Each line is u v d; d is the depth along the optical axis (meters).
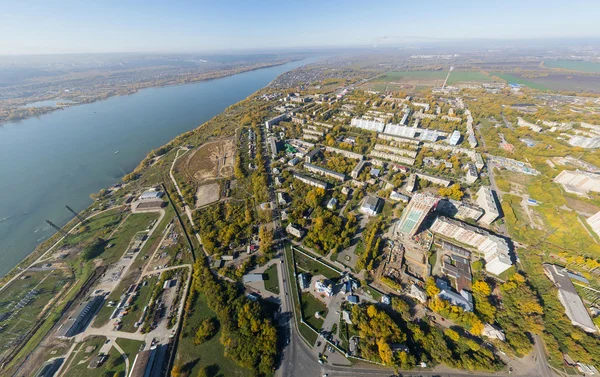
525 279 155.25
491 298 149.62
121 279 166.88
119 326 140.75
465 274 160.62
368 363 123.19
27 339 136.25
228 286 156.00
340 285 158.25
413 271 165.75
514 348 125.06
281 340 131.75
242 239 192.50
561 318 133.12
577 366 119.38
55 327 141.25
